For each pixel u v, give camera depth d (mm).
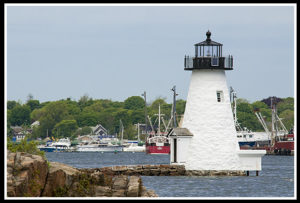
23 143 135000
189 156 162500
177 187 143000
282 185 151875
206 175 161125
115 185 124938
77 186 111500
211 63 160875
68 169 119250
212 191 138125
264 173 199000
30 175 101438
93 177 120000
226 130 161750
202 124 161250
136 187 118500
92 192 113688
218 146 160875
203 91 161500
